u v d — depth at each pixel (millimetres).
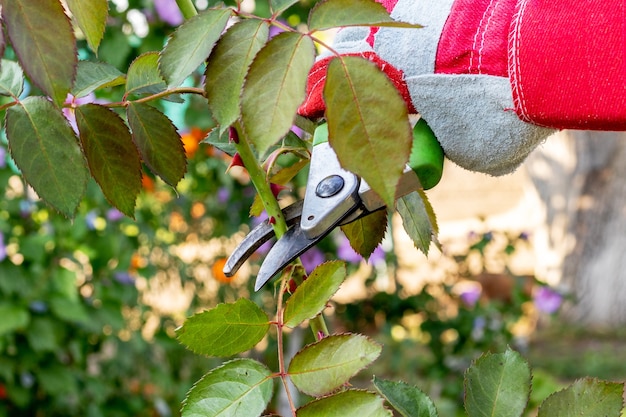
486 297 2961
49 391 2051
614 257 5637
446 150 637
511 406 585
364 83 477
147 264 2537
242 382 555
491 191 9445
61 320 2051
